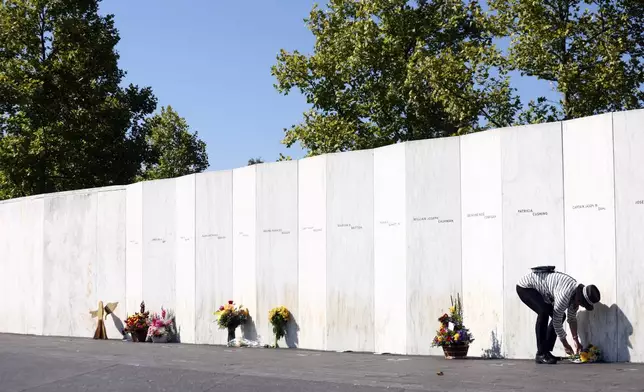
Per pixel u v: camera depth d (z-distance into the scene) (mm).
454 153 13758
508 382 9664
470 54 24531
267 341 16516
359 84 29750
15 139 36250
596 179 11898
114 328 19750
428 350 13859
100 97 37969
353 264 15133
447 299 13695
